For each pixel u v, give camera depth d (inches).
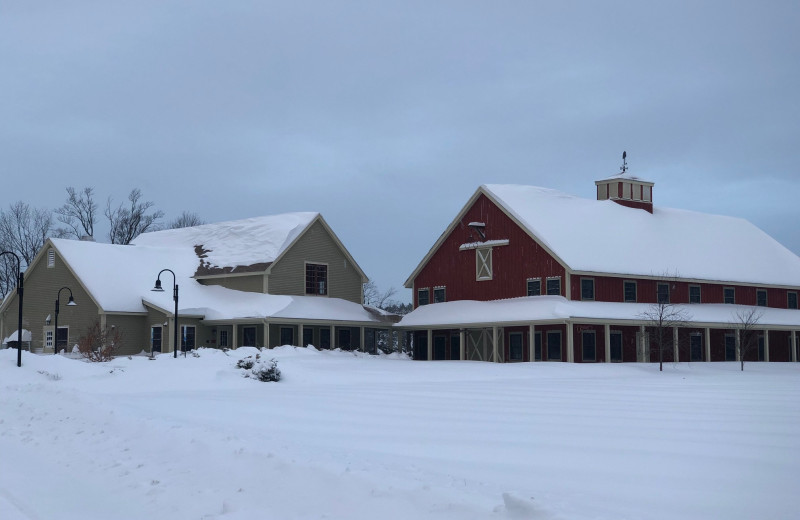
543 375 1385.3
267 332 1770.4
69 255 1898.4
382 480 390.3
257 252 1948.8
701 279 1899.6
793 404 807.1
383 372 1376.7
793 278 2121.1
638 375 1425.9
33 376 1209.4
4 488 439.8
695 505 359.9
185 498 401.1
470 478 422.6
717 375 1454.2
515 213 1812.3
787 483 407.8
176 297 1443.2
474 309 1841.8
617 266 1769.2
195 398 932.0
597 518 313.7
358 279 2112.5
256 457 460.1
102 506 398.3
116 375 1222.9
